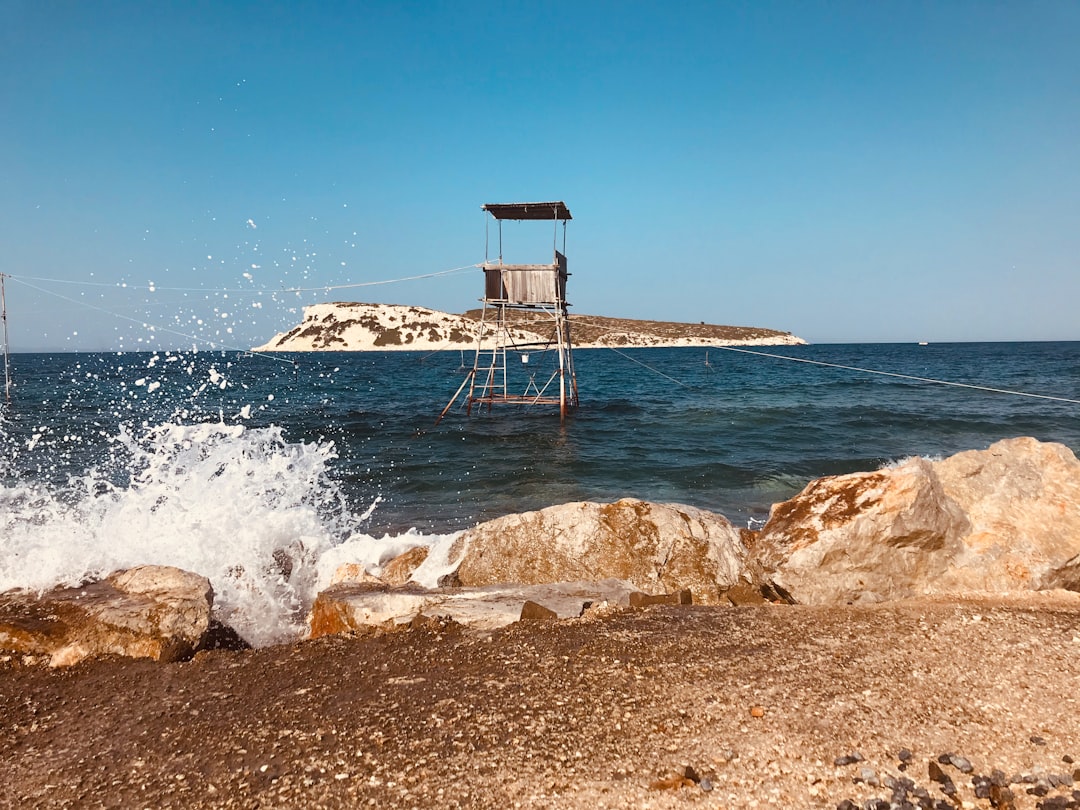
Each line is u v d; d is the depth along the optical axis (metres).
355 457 19.31
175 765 4.11
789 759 3.85
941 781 3.57
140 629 6.09
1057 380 44.06
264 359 73.12
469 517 13.09
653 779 3.70
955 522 7.30
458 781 3.76
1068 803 3.29
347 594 7.11
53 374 50.78
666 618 6.18
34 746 4.45
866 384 43.81
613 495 14.72
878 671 4.90
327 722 4.50
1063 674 4.73
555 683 4.88
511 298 27.78
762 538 7.63
